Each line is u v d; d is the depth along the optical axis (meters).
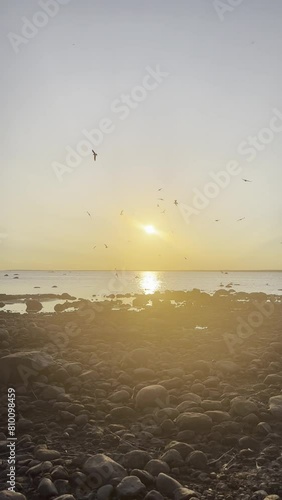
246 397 8.09
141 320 17.34
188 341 12.97
